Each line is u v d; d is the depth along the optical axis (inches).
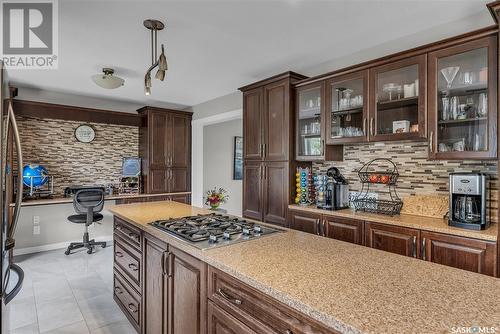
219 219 87.6
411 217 96.5
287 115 127.0
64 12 86.1
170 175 205.3
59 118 173.9
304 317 36.7
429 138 88.2
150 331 78.4
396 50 106.3
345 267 48.1
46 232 169.9
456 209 83.5
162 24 93.7
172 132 207.0
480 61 79.9
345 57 121.6
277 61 127.8
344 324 31.3
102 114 189.5
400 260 51.7
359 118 109.7
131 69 135.0
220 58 124.0
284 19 91.7
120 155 202.7
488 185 85.4
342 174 126.4
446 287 40.3
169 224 79.3
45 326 91.3
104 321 94.5
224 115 186.9
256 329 43.5
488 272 72.5
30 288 118.8
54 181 177.2
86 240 165.9
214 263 51.6
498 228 71.5
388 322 31.4
